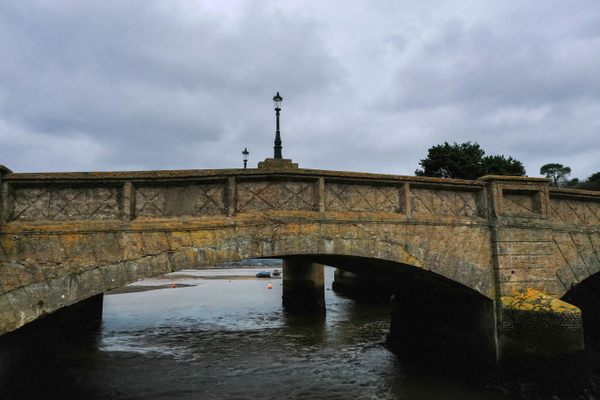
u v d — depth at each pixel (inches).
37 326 426.9
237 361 615.2
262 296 1503.4
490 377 472.1
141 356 647.1
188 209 399.9
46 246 356.8
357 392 476.7
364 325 894.4
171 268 377.1
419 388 484.1
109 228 369.4
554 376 432.8
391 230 441.1
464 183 481.4
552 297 459.8
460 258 467.5
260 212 407.5
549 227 500.4
